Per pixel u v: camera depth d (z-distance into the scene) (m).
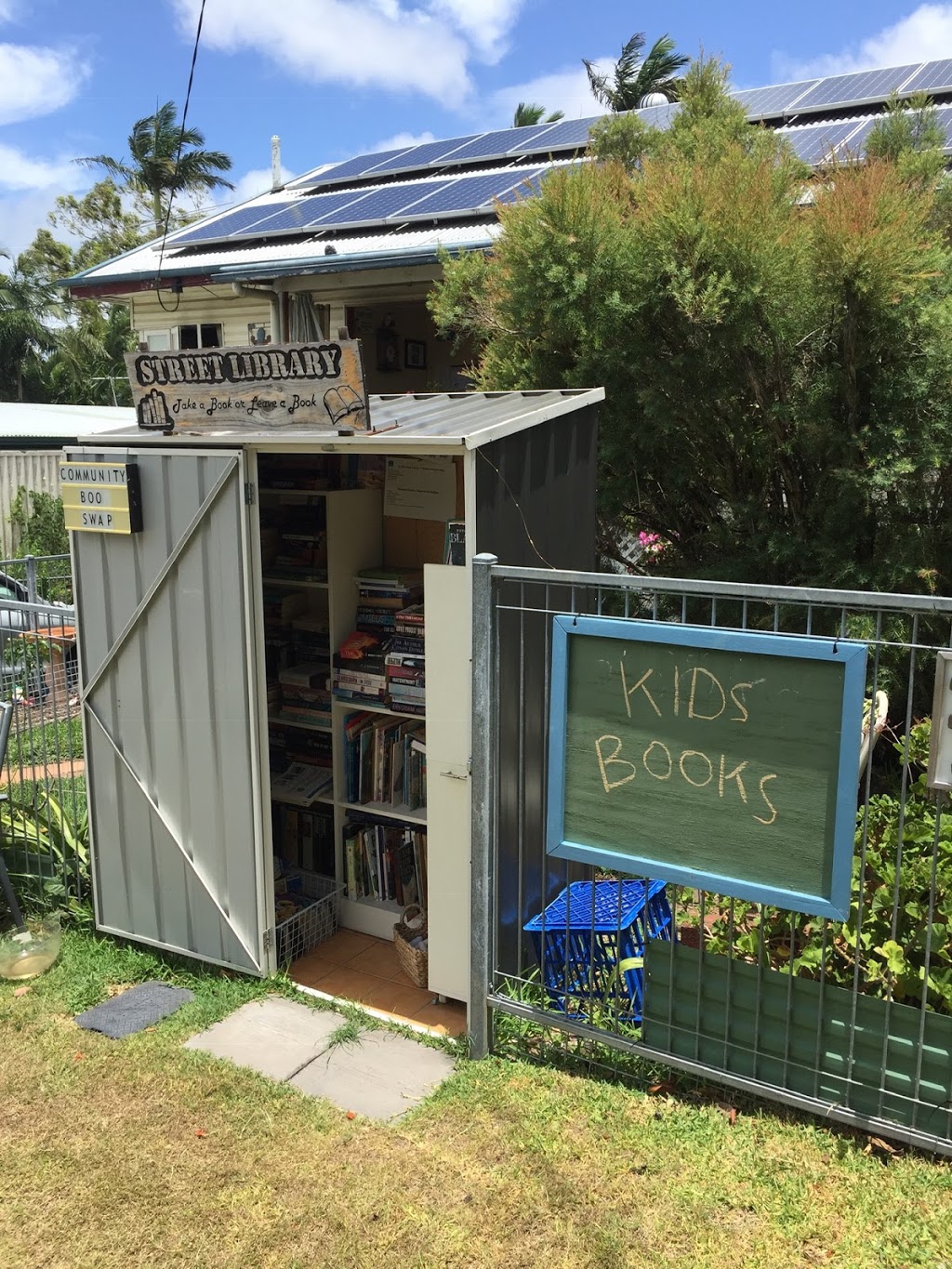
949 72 9.17
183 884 4.25
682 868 3.04
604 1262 2.58
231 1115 3.25
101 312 40.56
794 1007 2.99
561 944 3.70
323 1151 3.06
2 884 4.64
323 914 4.59
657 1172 2.88
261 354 3.69
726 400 5.44
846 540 5.33
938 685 2.61
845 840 2.75
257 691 3.96
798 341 5.26
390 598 4.45
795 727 2.79
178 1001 4.03
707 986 3.14
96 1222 2.80
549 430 3.87
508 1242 2.67
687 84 7.03
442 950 3.79
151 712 4.23
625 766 3.11
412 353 10.25
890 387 4.95
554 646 3.17
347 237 9.32
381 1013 3.90
